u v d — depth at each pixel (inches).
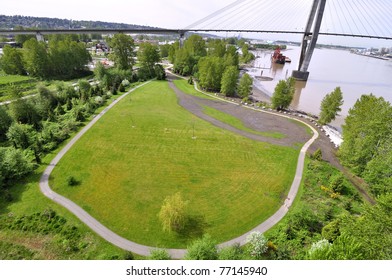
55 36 6205.7
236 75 3031.5
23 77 3612.2
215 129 2039.9
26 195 1211.9
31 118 1983.3
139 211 1135.6
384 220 808.3
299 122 2294.5
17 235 992.2
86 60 4190.5
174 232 1032.8
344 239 768.3
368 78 5423.2
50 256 907.4
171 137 1852.9
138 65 4790.8
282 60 7194.9
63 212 1112.2
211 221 1096.8
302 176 1440.7
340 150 1670.8
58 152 1594.5
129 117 2193.7
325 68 6889.8
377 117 1435.8
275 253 936.9
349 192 1342.3
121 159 1537.9
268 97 3481.8
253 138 1907.0
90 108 2284.7
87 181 1325.0
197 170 1455.5
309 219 1087.0
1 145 1680.6
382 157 1354.6
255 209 1176.2
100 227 1043.3
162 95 2952.8
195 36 4948.3
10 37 7357.3
